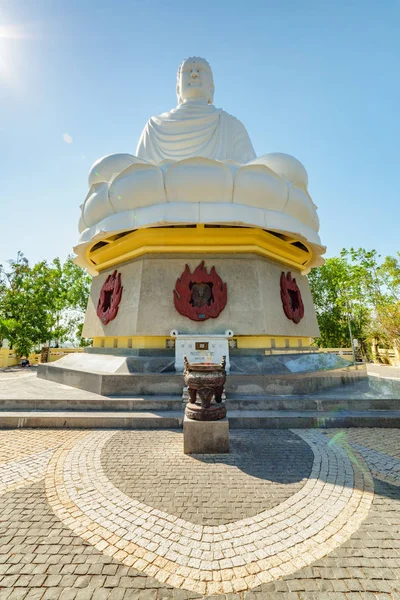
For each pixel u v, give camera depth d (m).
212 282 10.96
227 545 3.35
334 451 5.95
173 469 5.17
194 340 9.70
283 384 9.03
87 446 6.21
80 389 9.98
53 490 4.52
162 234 10.97
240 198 10.44
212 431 5.86
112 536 3.51
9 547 3.33
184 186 10.12
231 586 2.82
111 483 4.71
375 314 24.92
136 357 9.86
